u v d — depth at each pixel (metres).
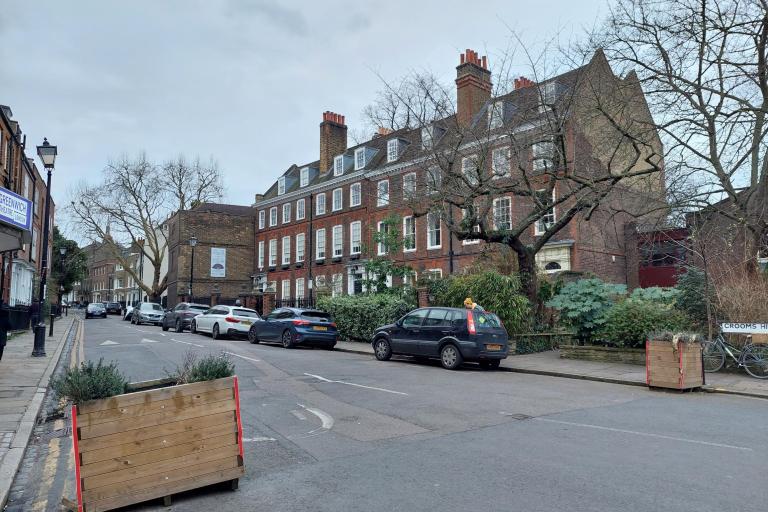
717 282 14.88
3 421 7.48
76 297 125.94
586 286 16.31
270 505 4.66
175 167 51.41
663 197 17.34
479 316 14.26
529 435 6.96
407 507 4.52
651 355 11.27
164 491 4.66
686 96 15.62
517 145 17.52
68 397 4.41
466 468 5.56
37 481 5.46
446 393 10.13
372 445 6.51
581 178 16.73
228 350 17.50
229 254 51.00
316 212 43.22
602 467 5.57
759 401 9.96
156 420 4.72
